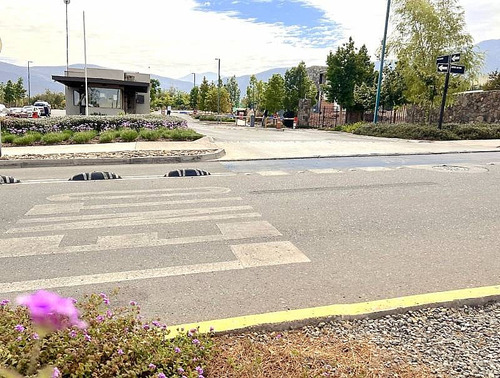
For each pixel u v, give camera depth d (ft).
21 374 5.89
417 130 61.26
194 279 11.94
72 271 12.39
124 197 22.03
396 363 7.63
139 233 15.94
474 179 27.96
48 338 6.43
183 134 51.26
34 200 21.29
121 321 7.44
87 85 94.48
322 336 8.59
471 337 8.66
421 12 71.92
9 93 210.79
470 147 48.65
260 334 8.60
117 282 11.69
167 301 10.62
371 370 7.34
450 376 7.29
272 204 20.70
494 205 20.86
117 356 6.52
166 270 12.55
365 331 8.84
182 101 277.44
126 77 108.88
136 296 10.87
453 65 60.70
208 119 145.69
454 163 35.96
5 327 6.68
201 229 16.53
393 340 8.49
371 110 102.63
